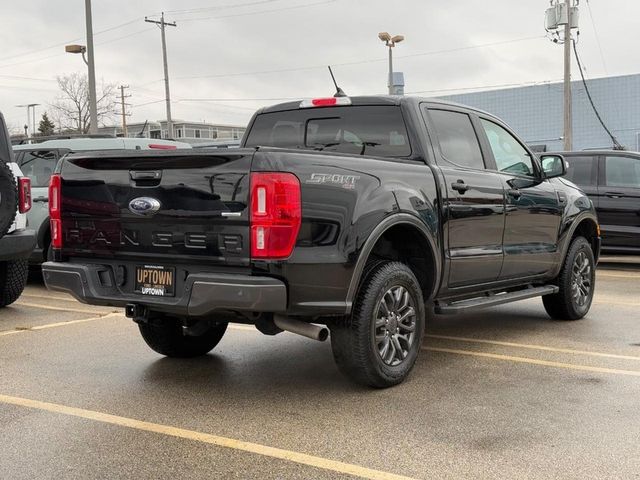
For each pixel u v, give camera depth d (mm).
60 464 3459
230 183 3979
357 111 5465
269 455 3561
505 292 6398
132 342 6141
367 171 4461
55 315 7418
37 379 4965
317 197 4070
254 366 5324
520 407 4289
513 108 45688
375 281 4461
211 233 4059
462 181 5285
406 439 3762
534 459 3480
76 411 4262
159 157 4207
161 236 4273
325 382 4867
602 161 11094
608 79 42344
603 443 3689
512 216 5863
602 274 10766
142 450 3637
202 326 5082
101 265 4598
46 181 9227
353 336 4398
